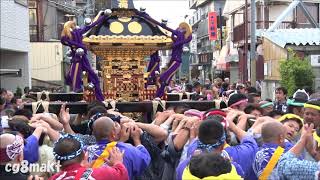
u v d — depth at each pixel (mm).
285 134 3953
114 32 6676
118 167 3564
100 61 7340
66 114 5211
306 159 3822
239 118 4855
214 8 40781
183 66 45031
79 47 6414
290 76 13836
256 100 7465
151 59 7508
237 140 4324
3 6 14664
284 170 3547
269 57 19156
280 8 24578
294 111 5738
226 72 31000
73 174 3363
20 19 16391
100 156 3783
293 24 22922
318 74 15938
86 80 6715
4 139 3557
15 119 4582
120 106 6152
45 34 24859
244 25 22484
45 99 8422
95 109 4965
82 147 3518
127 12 6859
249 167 3908
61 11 26828
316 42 17062
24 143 4078
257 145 4141
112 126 4016
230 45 30016
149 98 6867
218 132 3547
